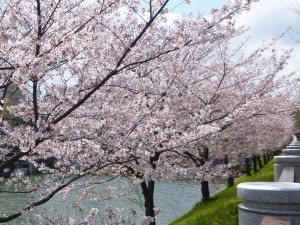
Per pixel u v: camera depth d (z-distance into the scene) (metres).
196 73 8.35
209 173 7.85
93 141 4.81
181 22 4.75
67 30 4.47
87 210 11.34
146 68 5.67
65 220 5.02
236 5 4.51
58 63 4.35
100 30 4.94
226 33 4.66
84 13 4.55
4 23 4.18
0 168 4.23
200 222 8.88
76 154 5.07
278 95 11.52
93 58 4.62
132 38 4.96
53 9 4.21
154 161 6.26
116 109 4.98
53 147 4.98
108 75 4.46
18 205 12.06
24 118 5.25
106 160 4.99
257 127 11.31
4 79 4.89
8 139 5.05
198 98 8.18
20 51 4.08
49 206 13.45
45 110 5.04
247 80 9.59
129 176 7.53
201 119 6.02
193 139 5.34
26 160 5.75
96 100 5.23
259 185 2.04
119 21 5.18
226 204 9.31
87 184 6.62
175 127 5.90
